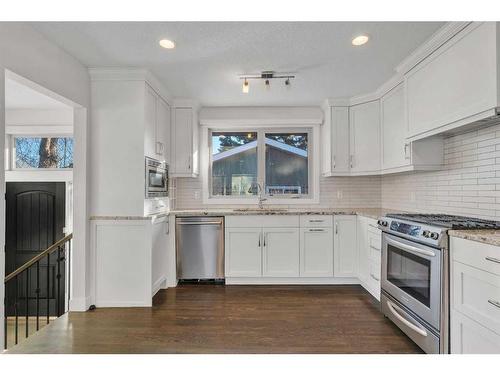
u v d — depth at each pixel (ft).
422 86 8.05
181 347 7.02
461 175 8.30
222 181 13.97
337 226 11.46
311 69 9.46
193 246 11.58
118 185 9.39
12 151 13.41
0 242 5.93
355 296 10.35
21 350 6.91
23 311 13.05
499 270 4.73
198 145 13.34
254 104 13.00
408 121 8.80
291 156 13.94
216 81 10.44
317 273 11.46
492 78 5.72
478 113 6.09
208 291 10.90
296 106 13.28
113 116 9.41
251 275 11.49
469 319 5.38
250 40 7.66
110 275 9.43
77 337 7.53
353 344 7.16
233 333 7.71
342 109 12.26
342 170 12.23
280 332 7.76
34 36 7.05
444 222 6.81
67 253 13.07
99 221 9.41
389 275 8.15
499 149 7.01
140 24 6.92
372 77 10.09
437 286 6.05
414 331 6.84
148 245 9.47
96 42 7.72
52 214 13.23
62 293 13.05
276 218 11.49
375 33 7.31
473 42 6.20
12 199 13.28
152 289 9.67
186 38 7.55
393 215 8.59
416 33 7.29
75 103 8.73
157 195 10.69
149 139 9.85
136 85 9.41
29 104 12.46
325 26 7.04
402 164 9.61
